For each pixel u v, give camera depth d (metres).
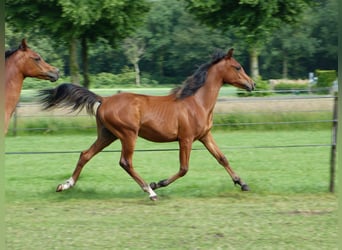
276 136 18.00
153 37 66.38
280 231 7.48
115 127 9.41
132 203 9.24
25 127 18.88
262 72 66.00
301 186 10.56
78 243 6.96
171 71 67.62
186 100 9.63
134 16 23.02
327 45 63.00
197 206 8.98
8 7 21.62
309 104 19.41
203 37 65.38
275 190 10.23
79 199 9.52
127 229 7.59
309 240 7.08
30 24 22.23
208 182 11.13
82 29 21.92
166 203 9.23
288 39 62.78
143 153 15.27
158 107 9.51
